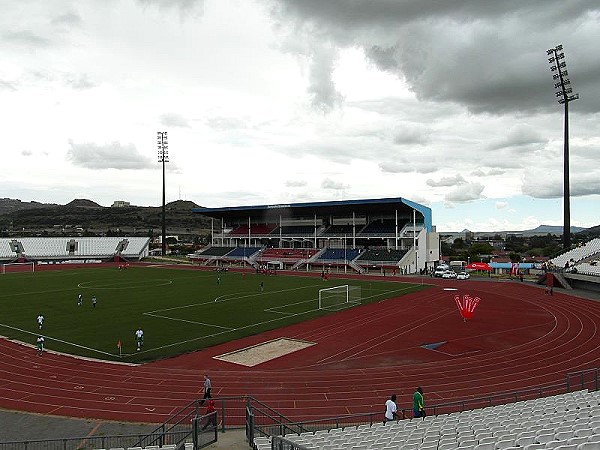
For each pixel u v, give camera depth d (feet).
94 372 92.68
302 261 344.69
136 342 116.16
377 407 74.54
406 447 42.63
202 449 52.80
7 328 131.23
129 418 70.03
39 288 219.00
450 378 88.94
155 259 433.07
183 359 101.86
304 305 171.63
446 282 253.85
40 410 73.36
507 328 133.28
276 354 106.11
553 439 42.42
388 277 280.10
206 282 246.27
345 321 143.54
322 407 74.54
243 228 433.48
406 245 341.41
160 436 56.34
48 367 95.86
